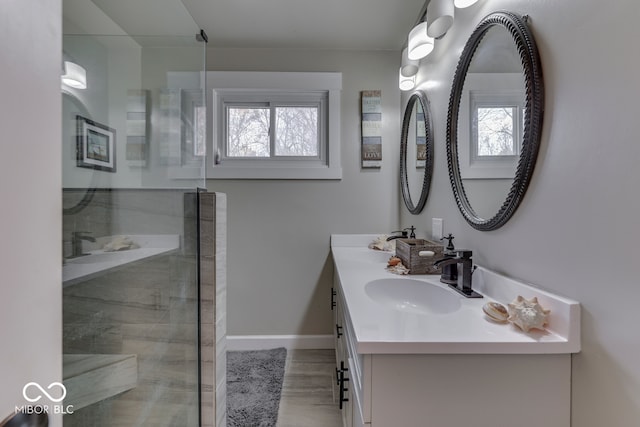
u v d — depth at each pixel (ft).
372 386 2.20
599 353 2.01
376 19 5.67
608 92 1.92
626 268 1.82
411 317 2.66
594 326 2.04
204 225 3.75
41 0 1.13
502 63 3.06
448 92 4.41
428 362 2.20
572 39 2.19
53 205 1.20
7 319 0.99
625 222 1.82
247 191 6.81
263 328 6.92
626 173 1.81
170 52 4.71
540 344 2.16
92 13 3.84
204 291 3.75
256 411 4.94
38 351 1.12
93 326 2.90
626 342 1.83
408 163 6.27
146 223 3.37
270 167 6.78
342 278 4.13
